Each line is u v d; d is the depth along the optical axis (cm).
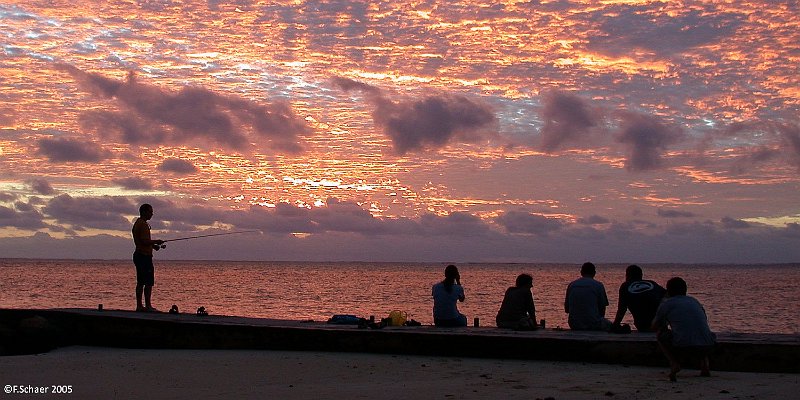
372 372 911
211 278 11275
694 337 852
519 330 1127
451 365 963
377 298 5688
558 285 9044
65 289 6438
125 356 1057
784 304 5181
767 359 906
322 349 1099
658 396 750
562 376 876
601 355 974
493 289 7762
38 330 1187
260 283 9094
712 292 7306
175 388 808
